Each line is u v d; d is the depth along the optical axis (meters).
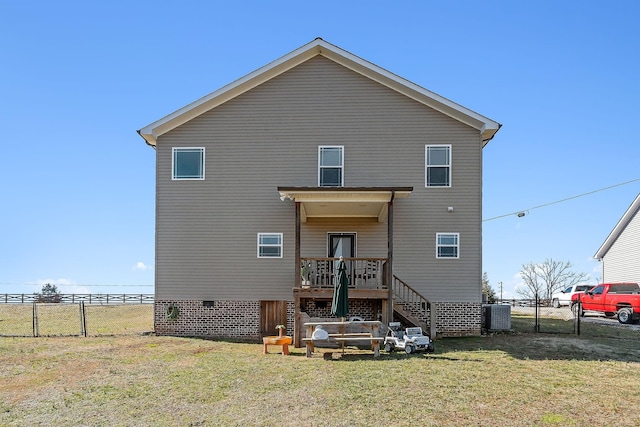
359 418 7.14
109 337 15.57
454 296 15.72
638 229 25.48
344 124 16.33
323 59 16.56
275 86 16.58
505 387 8.76
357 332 12.54
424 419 7.09
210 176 16.41
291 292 16.02
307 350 12.07
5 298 28.30
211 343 14.41
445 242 15.92
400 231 16.00
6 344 14.00
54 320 21.72
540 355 11.89
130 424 7.05
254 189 16.31
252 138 16.45
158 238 16.30
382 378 9.44
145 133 16.38
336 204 14.66
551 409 7.54
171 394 8.52
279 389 8.74
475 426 6.82
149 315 23.31
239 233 16.22
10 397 8.52
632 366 10.60
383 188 13.66
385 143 16.22
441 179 16.08
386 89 16.39
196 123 16.58
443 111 16.19
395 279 15.63
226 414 7.41
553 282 50.53
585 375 9.72
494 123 15.81
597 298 21.89
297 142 16.38
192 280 16.16
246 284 16.09
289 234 16.19
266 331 15.89
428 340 12.34
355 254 16.33
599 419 7.11
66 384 9.34
